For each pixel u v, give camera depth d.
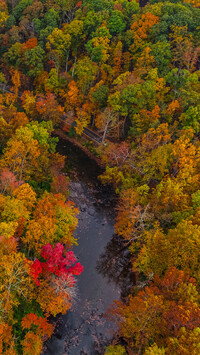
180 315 36.34
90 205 72.31
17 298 42.56
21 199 48.97
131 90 76.50
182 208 57.50
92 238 65.00
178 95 75.81
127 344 47.88
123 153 74.31
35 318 41.06
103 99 83.94
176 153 62.47
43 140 65.44
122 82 81.56
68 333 48.81
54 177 66.75
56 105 85.75
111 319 49.91
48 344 46.88
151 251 50.56
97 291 55.59
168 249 48.28
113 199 74.81
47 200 50.56
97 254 62.09
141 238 57.66
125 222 60.53
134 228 59.38
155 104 78.50
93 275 58.09
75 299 53.38
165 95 82.69
